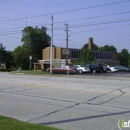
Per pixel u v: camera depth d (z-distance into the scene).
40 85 15.60
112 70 49.09
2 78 22.02
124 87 14.43
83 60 62.06
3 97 11.12
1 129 5.62
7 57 77.62
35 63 70.94
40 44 99.44
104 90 12.98
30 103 9.64
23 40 98.31
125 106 8.82
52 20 48.62
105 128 6.20
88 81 19.30
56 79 21.38
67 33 50.22
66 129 6.06
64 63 60.19
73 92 12.30
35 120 7.08
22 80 19.56
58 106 8.98
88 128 6.21
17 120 6.61
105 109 8.35
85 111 8.09
